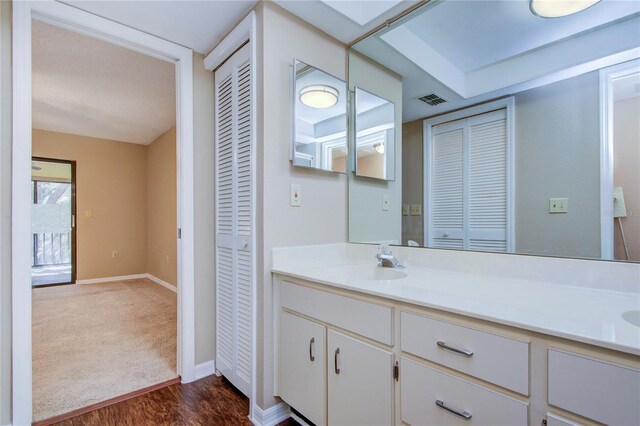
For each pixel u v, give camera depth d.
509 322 0.80
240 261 1.75
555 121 1.19
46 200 4.65
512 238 1.29
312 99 1.72
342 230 1.91
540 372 0.77
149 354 2.31
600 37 1.09
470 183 1.43
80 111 3.78
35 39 2.24
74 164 4.85
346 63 1.94
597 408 0.69
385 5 1.61
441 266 1.51
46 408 1.65
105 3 1.54
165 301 3.83
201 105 2.04
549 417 0.75
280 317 1.58
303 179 1.70
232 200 1.82
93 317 3.19
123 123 4.29
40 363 2.16
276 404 1.59
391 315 1.09
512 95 1.30
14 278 1.40
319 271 1.52
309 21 1.71
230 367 1.85
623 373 0.66
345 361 1.24
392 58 1.72
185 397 1.77
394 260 1.58
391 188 1.74
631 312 0.88
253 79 1.57
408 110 1.66
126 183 5.30
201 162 2.04
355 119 1.91
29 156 1.44
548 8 1.22
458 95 1.47
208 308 2.05
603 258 1.08
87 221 4.95
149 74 2.82
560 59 1.18
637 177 1.02
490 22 1.37
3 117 1.39
